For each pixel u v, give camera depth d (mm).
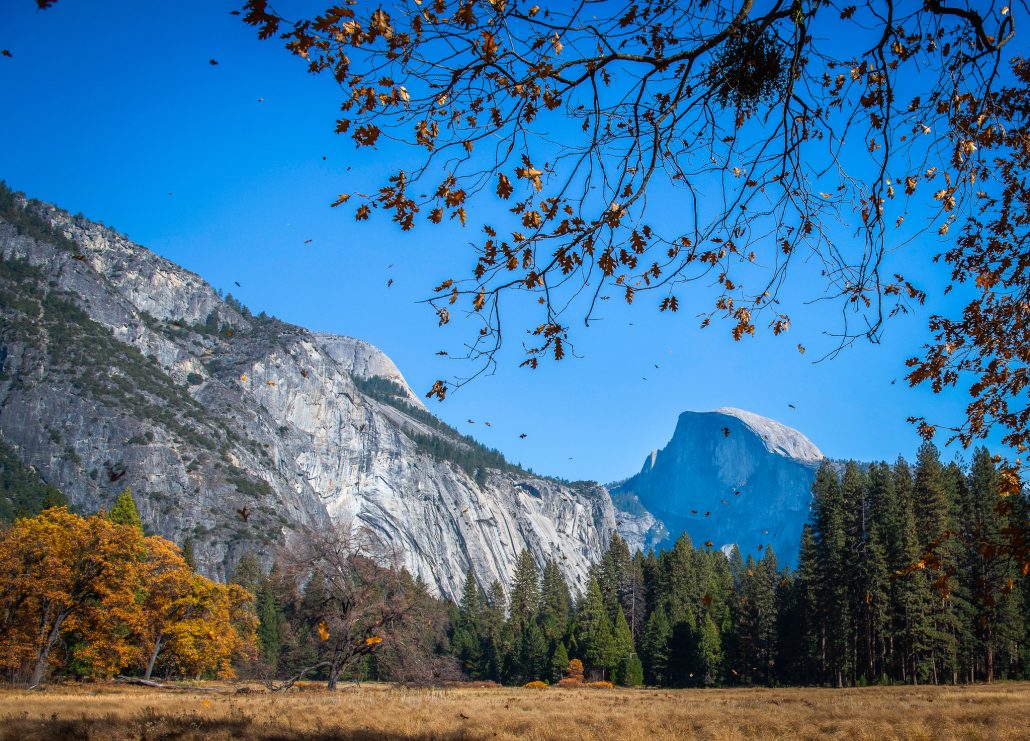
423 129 5762
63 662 49500
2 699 28297
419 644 45125
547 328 6633
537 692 49469
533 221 6219
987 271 8188
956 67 6711
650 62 5785
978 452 60750
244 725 18984
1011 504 8172
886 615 61000
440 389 6219
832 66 6586
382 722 21672
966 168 7102
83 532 48969
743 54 5922
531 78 5703
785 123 6238
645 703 34188
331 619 42125
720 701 35656
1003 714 24250
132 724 18422
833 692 47469
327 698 32938
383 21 5367
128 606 51188
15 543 46406
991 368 8258
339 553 43281
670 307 6754
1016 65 7359
